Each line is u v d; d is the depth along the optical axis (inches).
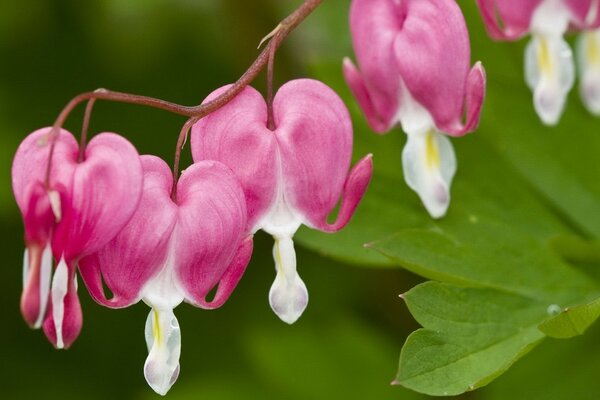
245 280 20.2
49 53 20.7
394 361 19.9
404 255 17.8
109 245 15.6
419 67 16.6
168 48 20.5
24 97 20.6
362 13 16.9
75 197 15.3
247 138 15.9
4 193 20.2
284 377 19.9
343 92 18.6
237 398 19.9
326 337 20.0
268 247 20.2
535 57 17.3
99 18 20.5
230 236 15.7
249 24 20.1
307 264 20.2
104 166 15.3
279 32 16.1
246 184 15.9
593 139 19.0
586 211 18.9
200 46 20.5
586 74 18.0
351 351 19.9
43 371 20.4
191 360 20.2
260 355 20.0
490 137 19.0
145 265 15.6
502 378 19.3
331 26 19.8
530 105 19.1
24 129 20.5
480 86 16.5
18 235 20.3
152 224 15.6
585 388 19.3
